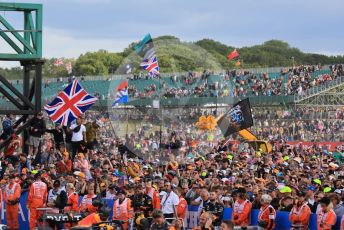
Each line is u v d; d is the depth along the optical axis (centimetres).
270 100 11894
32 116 5094
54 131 4978
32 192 3897
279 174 4506
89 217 3122
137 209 3597
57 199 3750
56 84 11881
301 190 3600
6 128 4934
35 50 4928
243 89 12356
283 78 13050
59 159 4881
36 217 3900
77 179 4109
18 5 4897
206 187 3741
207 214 2909
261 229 3183
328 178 4266
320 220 3114
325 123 10188
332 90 12500
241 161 5184
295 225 3183
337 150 7925
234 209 3403
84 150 4947
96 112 8131
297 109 11425
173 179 3947
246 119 5747
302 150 7256
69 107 4772
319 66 13350
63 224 3597
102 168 4544
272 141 7938
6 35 4928
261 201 3247
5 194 4125
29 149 4991
